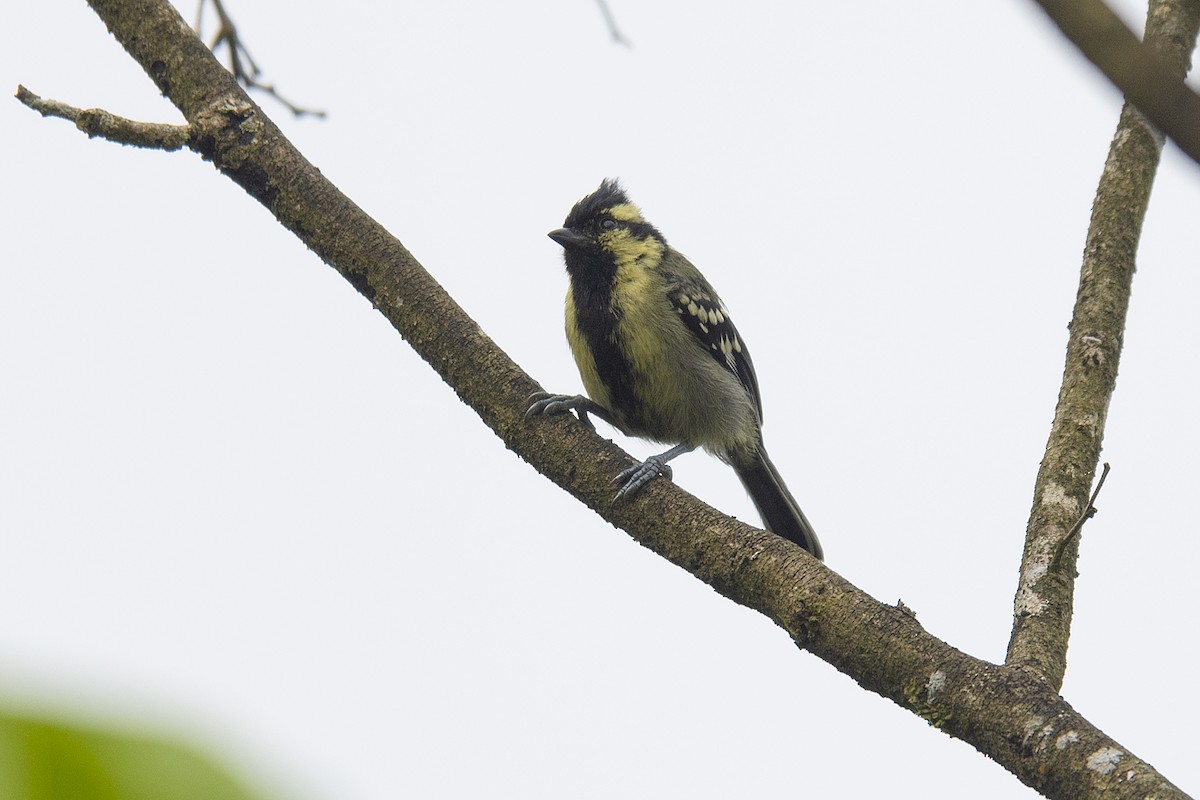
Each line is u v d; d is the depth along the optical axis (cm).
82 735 234
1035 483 812
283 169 880
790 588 732
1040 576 741
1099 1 297
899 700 680
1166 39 920
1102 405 829
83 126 836
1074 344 863
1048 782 612
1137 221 898
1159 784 577
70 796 230
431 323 875
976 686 651
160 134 858
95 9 915
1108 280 876
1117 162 916
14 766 229
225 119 873
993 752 639
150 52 897
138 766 235
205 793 236
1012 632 727
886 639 686
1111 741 608
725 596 775
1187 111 293
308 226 886
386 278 878
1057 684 694
